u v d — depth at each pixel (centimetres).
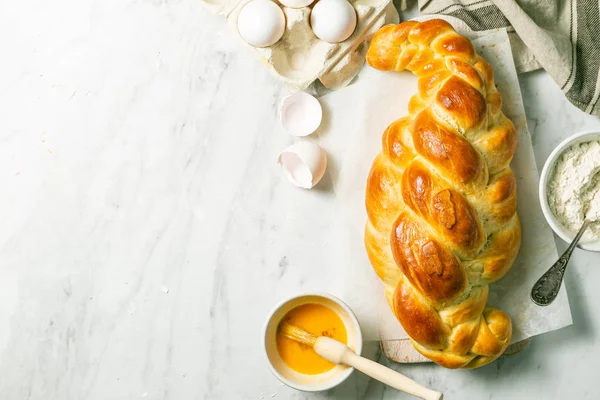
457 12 86
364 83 87
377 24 86
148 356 90
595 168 80
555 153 79
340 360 81
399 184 80
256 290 89
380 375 80
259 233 90
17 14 92
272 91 90
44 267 91
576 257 87
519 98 85
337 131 88
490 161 79
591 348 87
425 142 77
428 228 77
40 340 91
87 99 91
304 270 89
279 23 84
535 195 85
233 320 89
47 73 91
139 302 90
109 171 91
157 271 90
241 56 90
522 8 85
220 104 90
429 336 79
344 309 82
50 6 91
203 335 90
